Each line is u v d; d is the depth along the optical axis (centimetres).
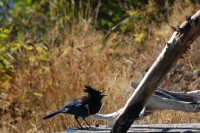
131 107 787
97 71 1280
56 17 1518
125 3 1978
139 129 877
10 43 1384
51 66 1253
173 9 1608
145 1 2016
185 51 769
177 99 912
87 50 1329
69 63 1263
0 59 1368
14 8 2062
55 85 1232
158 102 903
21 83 1295
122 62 1441
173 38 761
